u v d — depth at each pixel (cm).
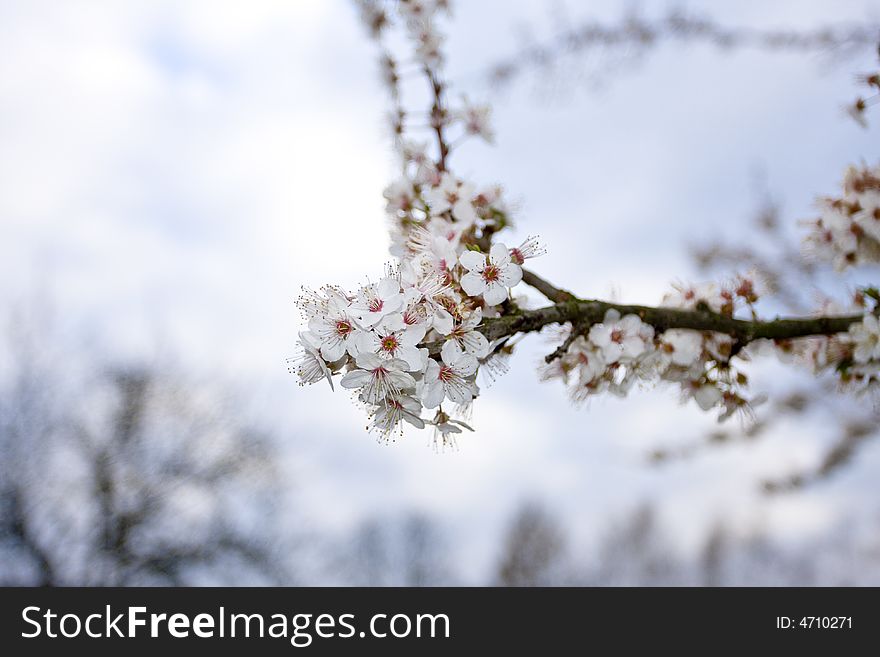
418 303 211
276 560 1997
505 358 244
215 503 2025
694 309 264
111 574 1902
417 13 365
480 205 295
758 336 258
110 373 2034
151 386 2047
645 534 2644
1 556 1862
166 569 1911
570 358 264
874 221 311
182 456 2027
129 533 1945
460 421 227
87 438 1988
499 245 228
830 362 287
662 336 266
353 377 205
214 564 1966
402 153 342
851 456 539
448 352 210
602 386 266
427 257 231
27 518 1875
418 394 210
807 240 329
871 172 315
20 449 1917
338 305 209
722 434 583
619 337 243
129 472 1981
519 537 2764
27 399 1955
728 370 271
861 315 263
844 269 323
